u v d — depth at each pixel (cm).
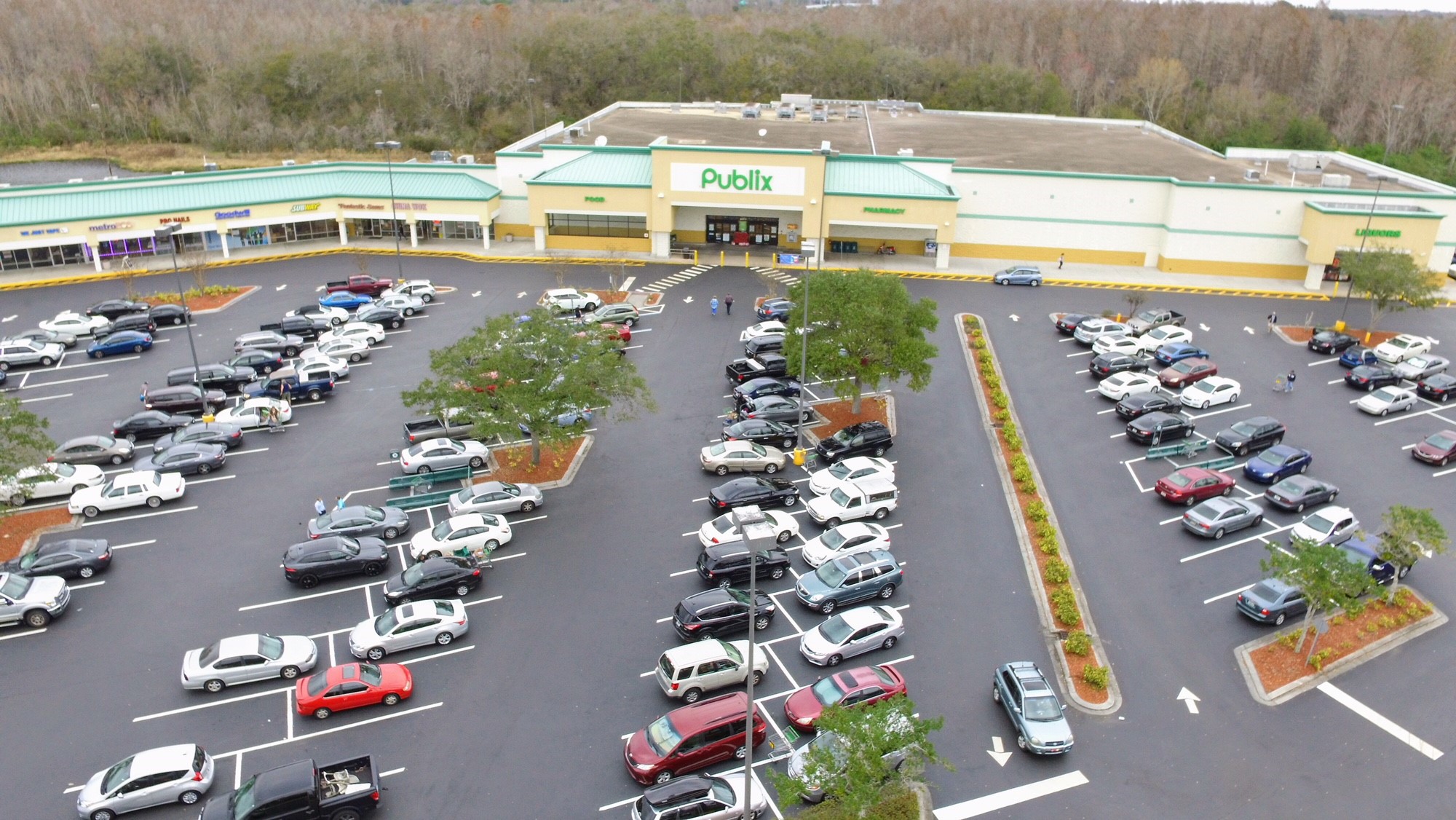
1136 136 9275
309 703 2797
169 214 7062
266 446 4503
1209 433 4772
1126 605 3428
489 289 6681
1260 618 3284
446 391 3991
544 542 3750
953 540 3797
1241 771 2684
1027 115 10200
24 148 12100
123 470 4225
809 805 2567
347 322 6072
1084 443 4647
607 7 18912
